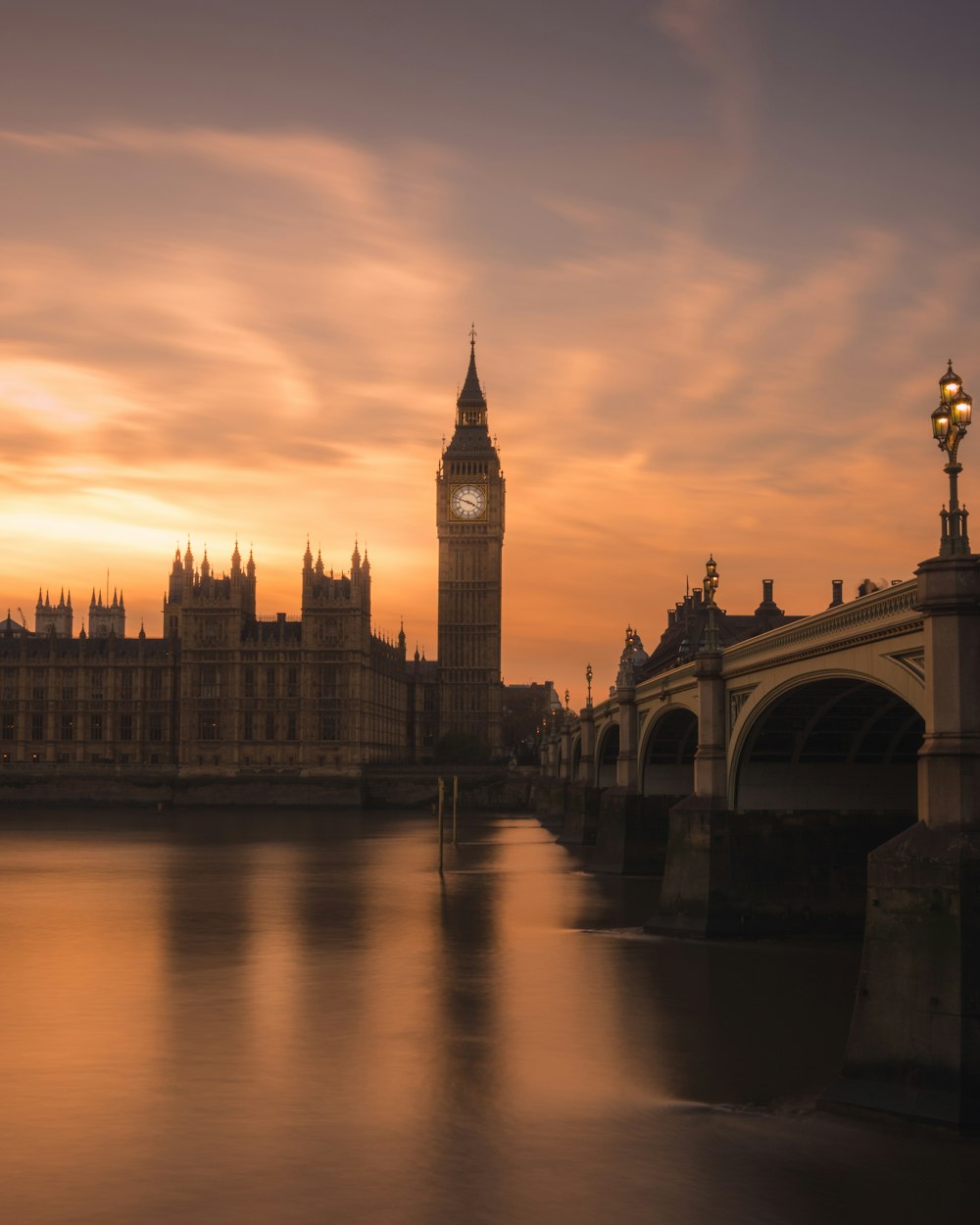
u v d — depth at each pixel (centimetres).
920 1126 3362
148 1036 4503
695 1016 4744
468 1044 4381
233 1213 2944
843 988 5219
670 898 6588
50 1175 3173
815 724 6125
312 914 7612
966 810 3453
